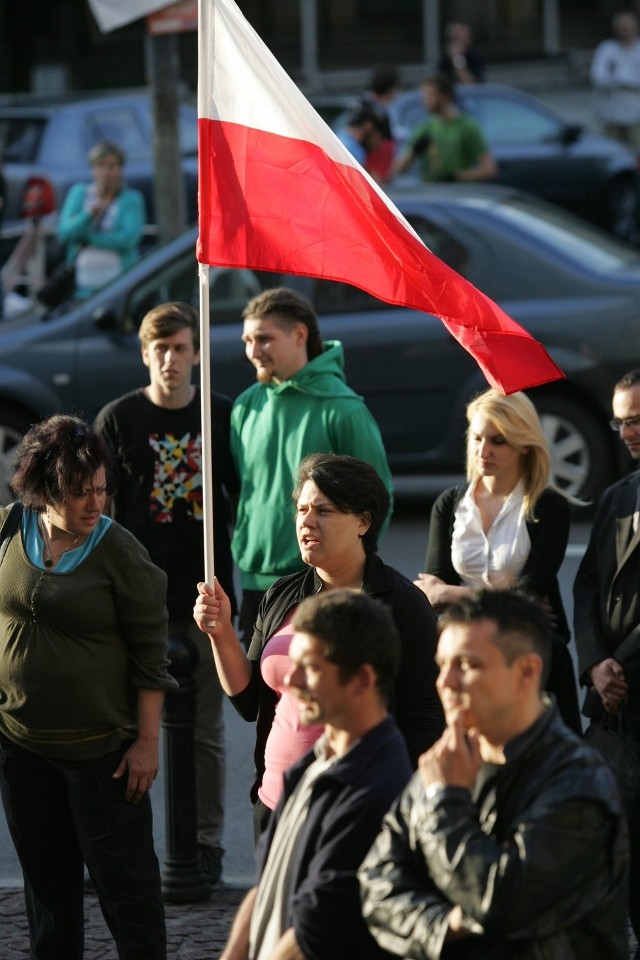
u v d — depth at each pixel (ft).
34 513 47.06
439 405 110.42
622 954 31.68
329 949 33.32
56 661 45.80
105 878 46.93
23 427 112.78
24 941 55.16
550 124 216.95
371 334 109.81
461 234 113.39
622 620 50.88
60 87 343.46
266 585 61.36
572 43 370.32
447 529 55.98
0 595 46.24
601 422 111.65
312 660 33.99
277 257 47.14
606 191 213.66
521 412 54.03
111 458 46.60
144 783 46.88
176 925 55.88
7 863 64.49
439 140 176.96
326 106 198.49
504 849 30.81
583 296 111.75
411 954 31.48
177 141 131.03
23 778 47.26
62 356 111.55
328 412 60.34
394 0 360.28
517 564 54.29
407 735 43.32
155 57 129.08
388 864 32.24
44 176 176.55
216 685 62.18
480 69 230.27
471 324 47.78
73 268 133.08
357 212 47.24
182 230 132.26
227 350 108.06
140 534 62.75
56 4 342.23
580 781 30.94
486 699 31.50
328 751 35.53
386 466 61.11
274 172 47.14
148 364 63.05
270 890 35.29
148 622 46.80
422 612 44.06
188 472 62.95
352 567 44.78
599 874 30.99
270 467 60.85
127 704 47.24
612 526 51.70
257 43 46.98
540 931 30.45
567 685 50.70
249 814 69.26
